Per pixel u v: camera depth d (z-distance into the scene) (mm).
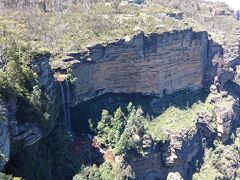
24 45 126875
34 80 121688
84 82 158375
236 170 190750
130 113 165375
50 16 183875
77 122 156500
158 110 182375
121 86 172375
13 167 110062
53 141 133125
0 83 106062
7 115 107250
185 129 176375
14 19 166375
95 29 173750
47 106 125438
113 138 153500
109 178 138375
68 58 152250
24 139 115938
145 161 157000
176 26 190875
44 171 122000
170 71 189750
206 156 190000
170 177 165625
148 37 174250
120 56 167875
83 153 143625
